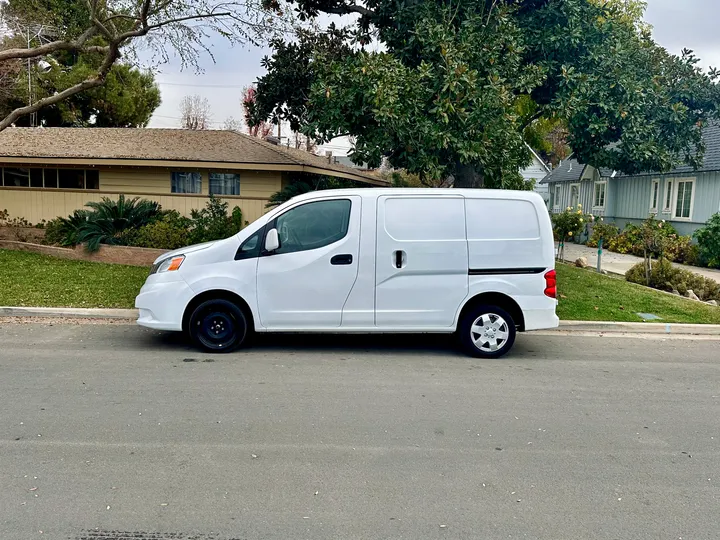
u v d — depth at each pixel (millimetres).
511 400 5867
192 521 3512
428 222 7422
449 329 7562
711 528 3543
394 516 3611
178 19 12641
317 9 13438
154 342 8047
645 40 13250
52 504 3668
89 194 18203
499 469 4285
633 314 10352
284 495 3840
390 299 7430
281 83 13453
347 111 10398
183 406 5457
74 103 27078
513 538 3395
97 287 11500
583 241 25312
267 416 5242
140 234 15445
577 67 11891
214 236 15961
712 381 6785
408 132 10055
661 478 4203
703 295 12734
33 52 12562
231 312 7457
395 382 6383
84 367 6723
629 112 11602
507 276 7500
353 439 4773
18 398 5598
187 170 17500
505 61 10914
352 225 7355
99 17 12453
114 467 4191
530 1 12242
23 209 18594
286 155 17781
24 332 8539
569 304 10922
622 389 6363
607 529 3512
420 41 10695
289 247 7402
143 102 29641
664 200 21812
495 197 7516
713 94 12617
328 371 6766
